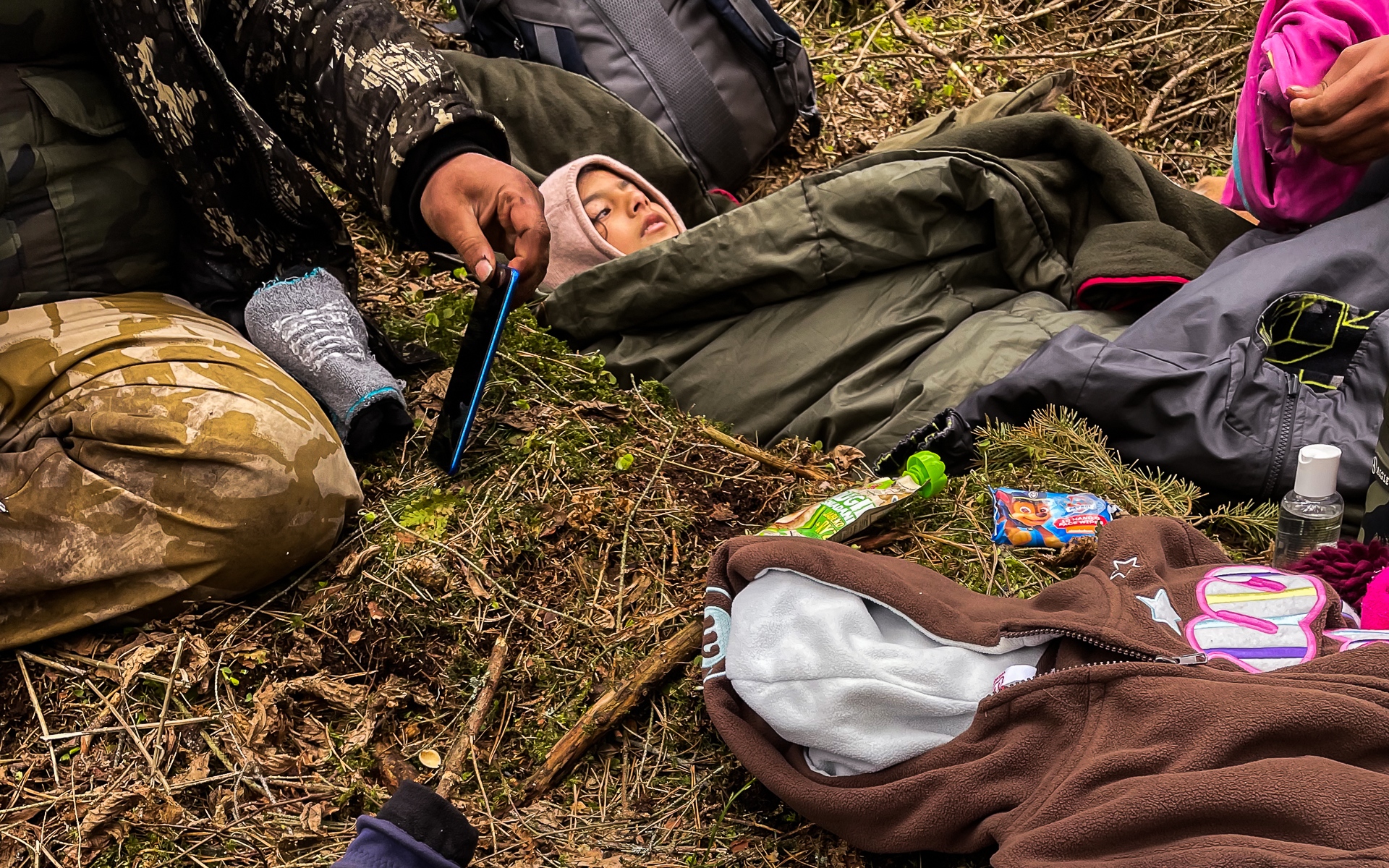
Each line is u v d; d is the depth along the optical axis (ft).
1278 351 6.94
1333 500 5.74
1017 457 7.11
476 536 6.24
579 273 8.50
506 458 6.81
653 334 8.51
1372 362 6.46
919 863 4.80
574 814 5.20
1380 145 7.04
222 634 5.67
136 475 5.49
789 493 6.92
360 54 6.53
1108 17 13.26
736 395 8.05
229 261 6.84
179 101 6.11
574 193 9.05
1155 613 4.74
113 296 6.47
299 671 5.64
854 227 8.16
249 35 6.63
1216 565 5.09
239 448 5.49
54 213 6.07
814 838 5.01
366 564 6.04
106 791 5.04
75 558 5.43
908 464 6.75
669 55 10.66
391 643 5.76
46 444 5.56
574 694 5.69
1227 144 12.20
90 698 5.39
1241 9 12.94
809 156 11.78
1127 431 7.01
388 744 5.49
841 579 4.99
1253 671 4.40
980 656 4.87
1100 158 8.76
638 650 5.85
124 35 5.89
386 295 8.64
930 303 8.38
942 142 8.96
